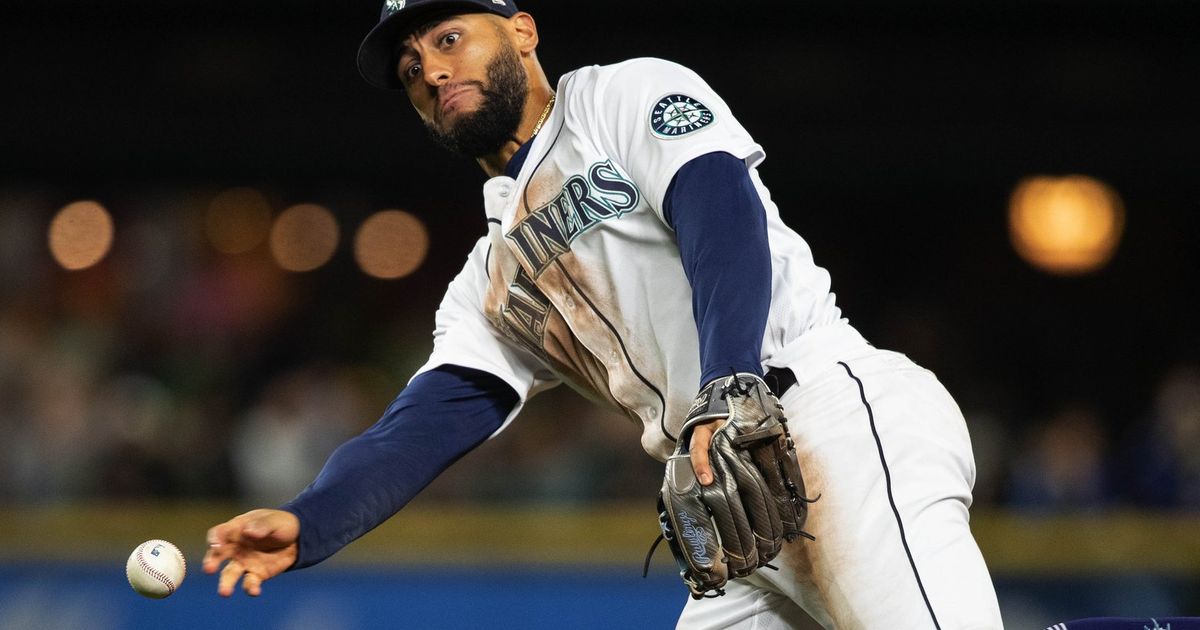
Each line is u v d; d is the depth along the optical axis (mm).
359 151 40688
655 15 38438
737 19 38719
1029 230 42469
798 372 9539
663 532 8945
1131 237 42125
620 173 9734
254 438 30609
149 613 22453
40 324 36188
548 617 22250
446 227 42938
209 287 38938
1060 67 39344
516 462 28406
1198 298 41531
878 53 39500
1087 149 39688
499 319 10852
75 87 39562
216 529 8953
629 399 10305
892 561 8828
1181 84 39125
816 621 10352
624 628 22141
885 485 9016
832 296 10141
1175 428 28750
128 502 29031
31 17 39000
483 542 22469
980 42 39375
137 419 31844
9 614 22578
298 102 40031
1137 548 22109
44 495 29156
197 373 36156
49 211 40344
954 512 8969
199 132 40031
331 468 10094
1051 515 25000
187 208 41312
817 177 40281
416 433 10656
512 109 10297
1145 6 38000
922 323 40219
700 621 11141
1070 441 28828
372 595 22266
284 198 42094
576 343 10461
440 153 41031
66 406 31250
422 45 10297
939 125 39781
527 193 10133
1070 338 40500
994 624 8500
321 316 39500
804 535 8844
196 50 39625
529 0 37812
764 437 8391
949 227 43344
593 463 28062
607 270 9867
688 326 9742
